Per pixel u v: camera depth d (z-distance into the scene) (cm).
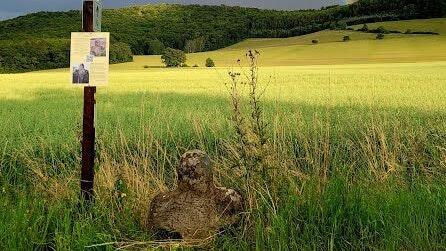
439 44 10125
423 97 2016
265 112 1350
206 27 14250
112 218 561
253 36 14012
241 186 638
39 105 2031
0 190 675
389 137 948
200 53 11294
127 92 2623
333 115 1359
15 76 4841
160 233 509
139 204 593
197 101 2034
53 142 1006
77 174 742
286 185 602
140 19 14738
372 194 575
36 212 546
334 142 908
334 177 608
